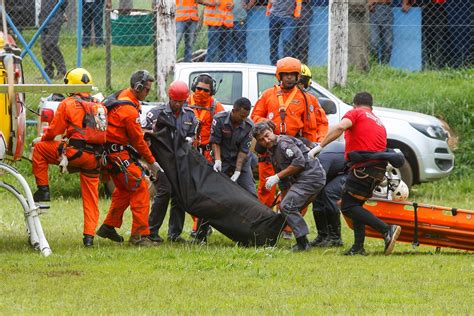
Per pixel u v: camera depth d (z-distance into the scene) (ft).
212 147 138.82
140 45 248.73
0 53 123.44
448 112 226.17
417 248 135.33
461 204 189.57
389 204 129.90
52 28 231.71
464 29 244.01
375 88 231.91
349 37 241.14
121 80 240.94
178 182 132.05
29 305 92.89
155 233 137.08
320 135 141.90
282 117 138.82
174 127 132.98
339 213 138.21
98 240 138.72
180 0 227.40
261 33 233.76
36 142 129.70
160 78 215.92
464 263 120.47
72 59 255.29
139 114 130.82
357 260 122.11
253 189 141.28
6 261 117.60
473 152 217.56
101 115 127.65
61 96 187.52
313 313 90.12
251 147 143.02
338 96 224.53
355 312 90.89
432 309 92.79
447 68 246.68
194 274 110.52
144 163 136.77
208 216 131.85
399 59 246.68
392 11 245.24
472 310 92.63
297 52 232.12
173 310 91.15
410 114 197.88
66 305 92.99
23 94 136.05
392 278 108.99
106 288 101.45
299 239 130.62
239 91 187.01
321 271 113.29
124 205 134.82
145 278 107.34
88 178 130.11
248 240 131.64
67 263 116.57
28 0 232.32
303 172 130.31
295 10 228.63
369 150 124.88
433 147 193.16
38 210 126.31
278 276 109.60
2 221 156.76
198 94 141.18
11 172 124.77
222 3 227.61
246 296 98.17
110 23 235.20
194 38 230.27
